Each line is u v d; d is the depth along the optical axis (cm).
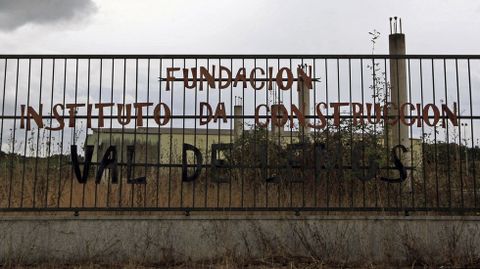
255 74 759
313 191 802
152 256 702
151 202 795
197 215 721
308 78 763
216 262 696
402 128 946
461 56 758
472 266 682
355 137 914
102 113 741
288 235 712
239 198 812
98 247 702
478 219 716
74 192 812
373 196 812
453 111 755
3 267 677
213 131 1309
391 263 700
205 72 756
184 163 732
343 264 693
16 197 802
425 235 711
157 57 751
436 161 755
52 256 698
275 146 841
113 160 734
